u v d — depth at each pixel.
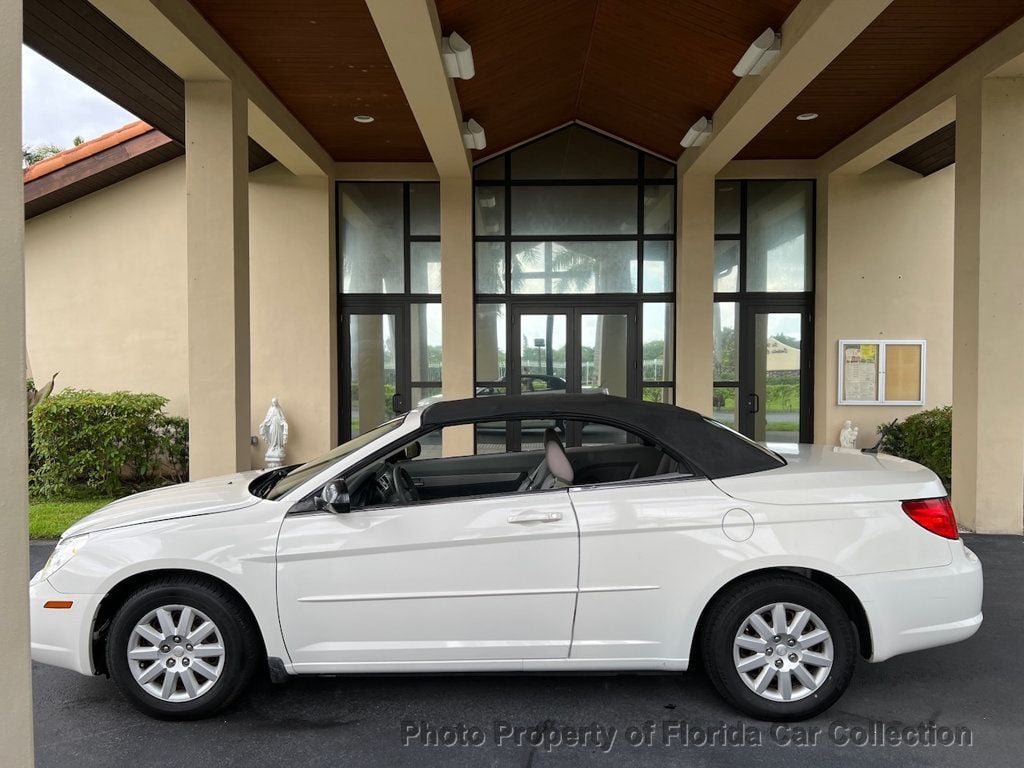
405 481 3.75
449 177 8.73
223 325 6.20
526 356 9.40
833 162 8.83
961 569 3.06
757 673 3.08
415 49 5.20
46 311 9.25
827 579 3.13
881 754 2.80
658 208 9.34
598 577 3.02
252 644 3.10
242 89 6.39
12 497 1.53
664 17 6.06
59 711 3.19
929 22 5.79
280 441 8.84
